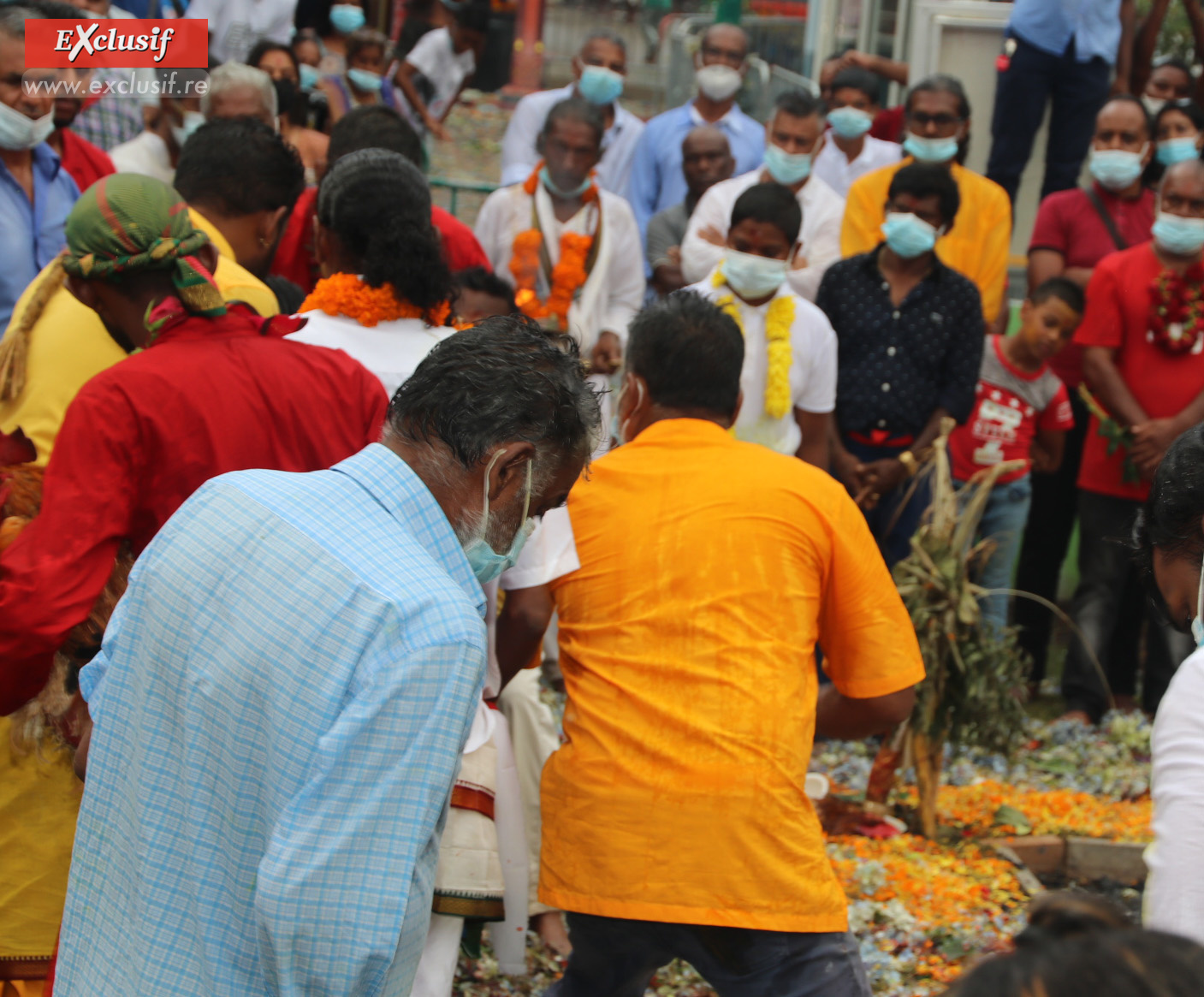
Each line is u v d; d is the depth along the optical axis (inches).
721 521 96.1
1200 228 202.2
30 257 156.9
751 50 395.2
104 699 65.8
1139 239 231.9
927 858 159.2
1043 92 263.3
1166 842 61.5
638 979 98.9
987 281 225.8
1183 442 71.1
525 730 133.1
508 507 68.5
